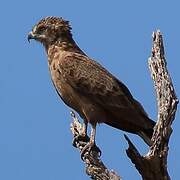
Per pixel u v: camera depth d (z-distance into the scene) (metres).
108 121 16.61
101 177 12.72
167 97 11.74
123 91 16.80
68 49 17.73
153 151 11.69
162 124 11.69
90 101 16.58
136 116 16.11
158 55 12.10
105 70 17.25
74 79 16.73
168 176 11.79
